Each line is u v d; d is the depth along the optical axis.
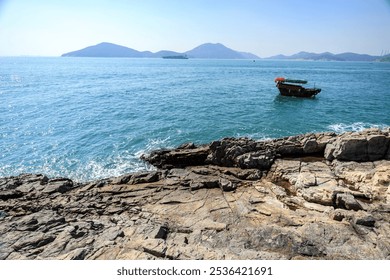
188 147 22.80
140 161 23.06
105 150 25.52
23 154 24.83
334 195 13.98
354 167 17.33
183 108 41.75
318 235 10.95
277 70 141.38
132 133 30.06
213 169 19.25
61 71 118.62
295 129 31.55
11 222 12.42
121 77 94.31
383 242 10.12
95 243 10.38
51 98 49.88
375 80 86.06
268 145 20.89
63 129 31.61
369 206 13.14
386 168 15.91
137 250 9.74
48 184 17.72
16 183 17.92
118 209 14.41
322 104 45.22
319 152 20.69
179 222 12.88
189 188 16.55
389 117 36.59
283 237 10.86
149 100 48.66
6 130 31.03
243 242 10.80
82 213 14.12
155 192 16.33
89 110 40.66
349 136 19.34
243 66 192.00
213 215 13.44
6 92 55.16
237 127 32.12
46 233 11.16
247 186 16.62
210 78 91.19
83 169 22.03
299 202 14.45
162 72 121.31
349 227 11.48
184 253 9.66
